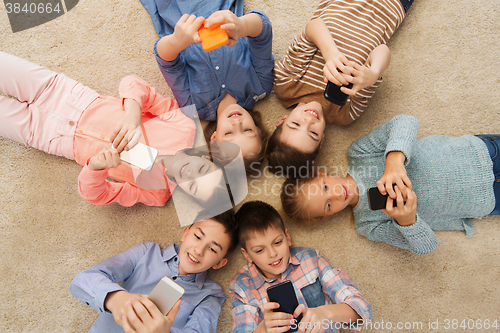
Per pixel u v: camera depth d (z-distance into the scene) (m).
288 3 1.34
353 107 1.26
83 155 1.21
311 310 1.02
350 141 1.34
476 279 1.28
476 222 1.29
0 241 1.28
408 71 1.33
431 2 1.33
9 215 1.28
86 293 1.03
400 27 1.33
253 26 1.07
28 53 1.31
